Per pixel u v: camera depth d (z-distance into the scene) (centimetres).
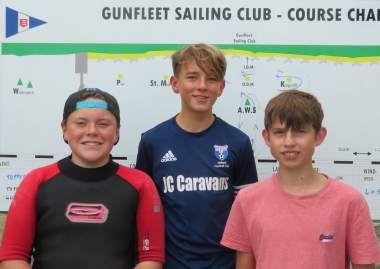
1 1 203
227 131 196
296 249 156
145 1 203
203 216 187
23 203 171
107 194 171
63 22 203
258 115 206
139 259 173
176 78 194
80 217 168
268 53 204
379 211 204
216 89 189
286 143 160
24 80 204
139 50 204
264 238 161
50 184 172
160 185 192
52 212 168
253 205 167
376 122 204
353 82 203
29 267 167
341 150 204
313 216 158
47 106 205
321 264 154
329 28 203
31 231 171
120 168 179
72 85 205
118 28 204
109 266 164
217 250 188
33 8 203
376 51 203
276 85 205
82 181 172
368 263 155
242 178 197
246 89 205
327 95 204
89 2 203
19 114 205
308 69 204
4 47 204
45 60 204
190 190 188
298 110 160
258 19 203
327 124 204
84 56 204
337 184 163
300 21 203
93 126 172
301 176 164
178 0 203
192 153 191
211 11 203
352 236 158
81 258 164
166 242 191
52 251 166
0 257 169
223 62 189
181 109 198
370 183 204
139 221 175
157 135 195
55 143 205
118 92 205
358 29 202
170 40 204
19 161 205
